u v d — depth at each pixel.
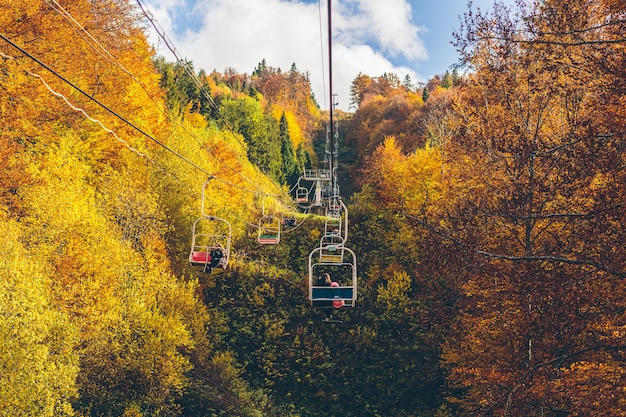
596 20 15.77
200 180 38.97
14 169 22.03
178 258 37.38
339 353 35.03
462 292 22.86
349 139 118.44
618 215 12.39
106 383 26.73
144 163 35.09
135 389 27.48
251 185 51.03
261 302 39.91
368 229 48.03
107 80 31.92
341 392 32.06
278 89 156.75
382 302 37.91
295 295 41.25
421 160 42.59
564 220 17.33
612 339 14.01
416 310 35.34
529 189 17.78
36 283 19.33
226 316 38.81
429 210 30.52
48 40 23.92
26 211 22.42
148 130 36.31
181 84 83.12
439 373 31.41
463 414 24.19
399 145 86.62
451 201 24.83
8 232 20.11
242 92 150.25
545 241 18.42
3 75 22.52
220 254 15.76
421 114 95.00
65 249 22.77
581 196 16.02
